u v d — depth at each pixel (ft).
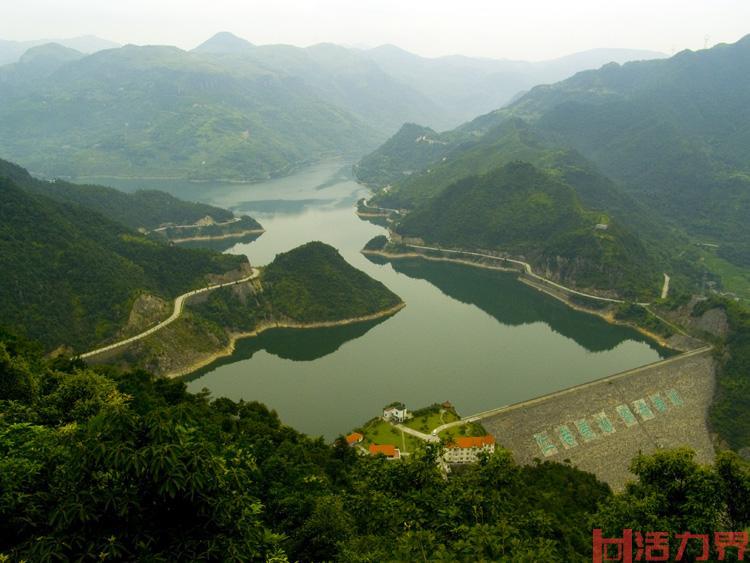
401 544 158.71
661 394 618.85
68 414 265.34
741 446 550.77
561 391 576.61
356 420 555.69
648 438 551.18
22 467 131.64
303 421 553.64
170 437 107.65
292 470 269.44
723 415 592.60
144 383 414.00
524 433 506.07
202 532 108.17
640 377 637.30
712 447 564.71
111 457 102.22
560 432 519.60
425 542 157.89
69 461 112.37
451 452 436.35
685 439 565.12
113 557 100.53
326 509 190.19
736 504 189.47
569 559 215.72
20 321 625.82
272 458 271.90
